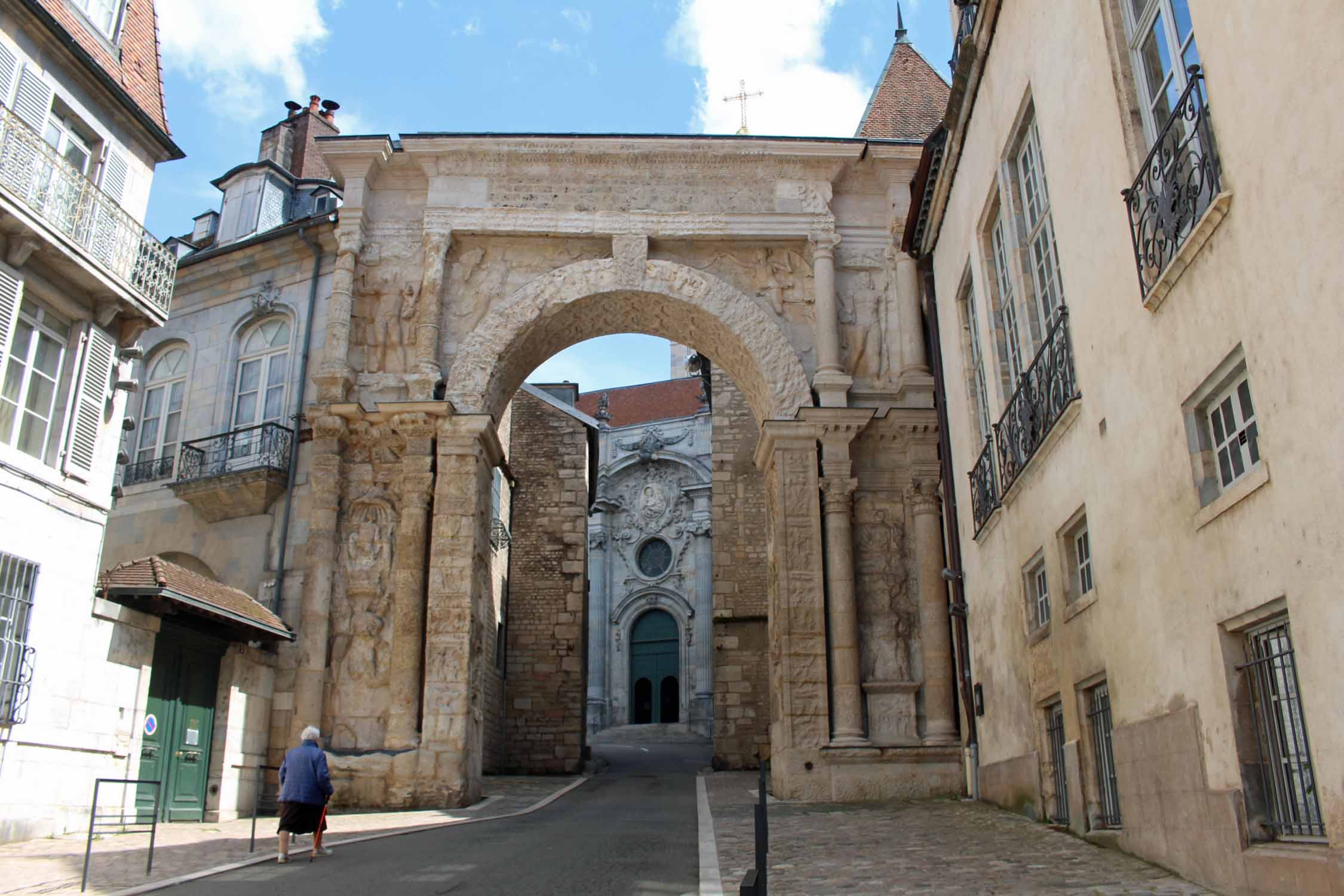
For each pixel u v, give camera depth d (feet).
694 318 56.44
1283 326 16.97
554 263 56.08
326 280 57.21
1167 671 22.25
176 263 42.45
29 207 34.40
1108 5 24.44
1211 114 19.08
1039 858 24.88
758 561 78.23
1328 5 15.21
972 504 41.75
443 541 50.11
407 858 27.53
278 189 68.13
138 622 39.04
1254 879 18.33
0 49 35.47
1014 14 32.42
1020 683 34.88
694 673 131.03
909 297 54.54
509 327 54.08
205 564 54.29
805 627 49.98
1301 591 16.83
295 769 28.02
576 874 24.20
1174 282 21.09
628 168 56.85
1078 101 26.61
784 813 40.52
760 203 56.39
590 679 133.80
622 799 50.93
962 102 38.58
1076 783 28.35
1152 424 22.70
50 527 35.73
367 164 56.18
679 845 30.04
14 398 35.58
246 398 57.98
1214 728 20.13
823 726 48.62
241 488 53.01
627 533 140.26
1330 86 15.28
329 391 52.85
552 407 86.12
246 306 59.06
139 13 43.83
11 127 34.45
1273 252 17.16
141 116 41.14
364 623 50.03
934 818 35.86
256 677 46.96
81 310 38.42
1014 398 33.76
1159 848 22.65
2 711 32.78
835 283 55.52
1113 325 24.63
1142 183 22.45
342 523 51.72
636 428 143.95
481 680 51.70
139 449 60.13
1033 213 32.91
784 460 52.34
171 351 61.62
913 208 47.67
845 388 53.36
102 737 36.81
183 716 41.83
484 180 56.29
